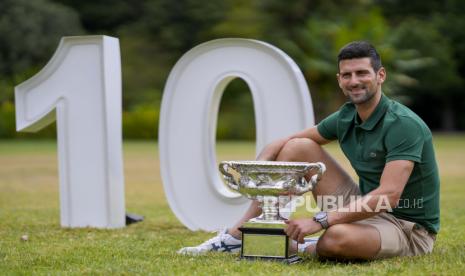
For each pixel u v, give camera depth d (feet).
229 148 63.93
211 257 11.66
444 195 26.00
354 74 10.84
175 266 10.85
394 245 11.00
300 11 96.37
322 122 12.19
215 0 101.40
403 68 94.38
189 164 16.51
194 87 16.43
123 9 108.37
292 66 15.34
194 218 16.48
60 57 16.94
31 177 36.35
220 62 16.17
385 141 10.89
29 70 95.14
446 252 11.95
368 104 11.08
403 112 10.89
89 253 12.37
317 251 11.10
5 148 65.82
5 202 24.39
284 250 11.10
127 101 98.32
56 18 101.71
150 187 31.40
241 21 96.68
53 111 17.13
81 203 16.96
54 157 52.75
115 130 16.71
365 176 11.40
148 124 89.76
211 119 16.39
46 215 19.93
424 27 103.86
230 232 12.28
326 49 91.56
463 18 109.81
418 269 10.25
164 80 100.42
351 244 10.61
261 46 15.60
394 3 112.16
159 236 15.14
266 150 12.34
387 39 93.91
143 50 101.14
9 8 98.94
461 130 114.62
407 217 11.45
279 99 15.51
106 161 16.58
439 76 102.12
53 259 11.68
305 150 11.80
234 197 15.96
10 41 97.30
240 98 94.94
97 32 109.40
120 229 16.49
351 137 11.55
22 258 11.85
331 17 96.84
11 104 87.30
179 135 16.57
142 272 10.33
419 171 11.10
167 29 100.99
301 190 10.89
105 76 16.44
